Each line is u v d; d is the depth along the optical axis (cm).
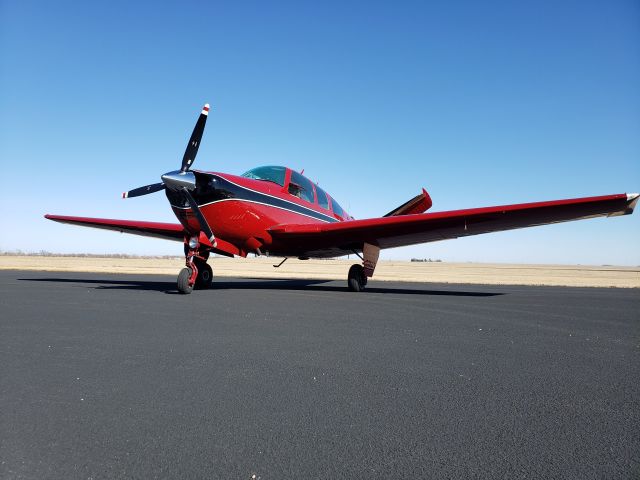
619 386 280
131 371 299
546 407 240
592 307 780
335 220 1297
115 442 190
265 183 1043
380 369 317
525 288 1439
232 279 1738
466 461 177
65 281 1262
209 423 212
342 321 550
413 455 182
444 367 325
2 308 619
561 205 802
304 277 2111
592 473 167
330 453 183
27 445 185
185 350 366
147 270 2502
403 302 823
